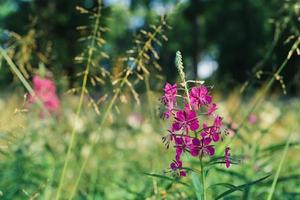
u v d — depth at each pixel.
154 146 1.75
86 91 1.10
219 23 11.55
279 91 1.90
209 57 12.02
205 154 0.84
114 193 1.50
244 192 1.15
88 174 1.60
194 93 0.83
